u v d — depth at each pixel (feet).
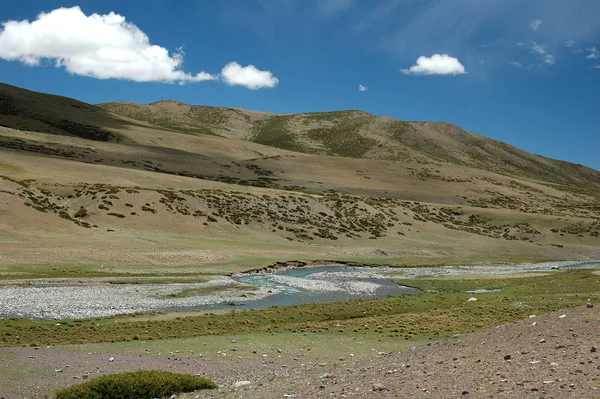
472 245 343.67
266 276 205.67
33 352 77.46
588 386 40.22
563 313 74.59
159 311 125.59
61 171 360.89
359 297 162.40
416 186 589.73
